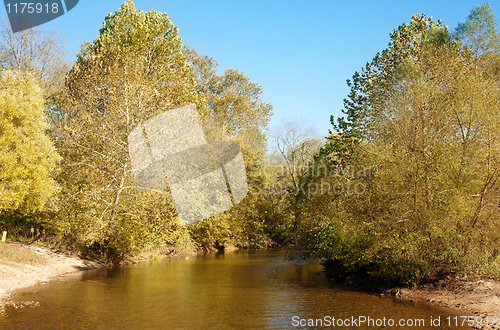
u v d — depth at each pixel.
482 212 13.47
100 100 25.80
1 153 19.39
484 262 13.47
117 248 25.48
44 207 22.70
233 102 48.94
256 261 27.88
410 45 20.47
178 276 19.31
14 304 12.19
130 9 29.89
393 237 14.47
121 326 9.80
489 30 17.27
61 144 26.30
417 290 13.72
